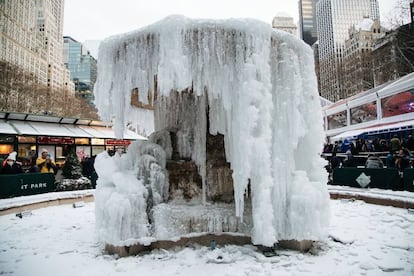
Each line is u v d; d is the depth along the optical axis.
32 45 103.12
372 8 97.81
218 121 5.23
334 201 9.23
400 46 35.03
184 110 6.11
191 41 4.54
